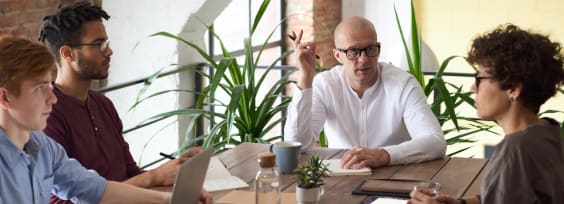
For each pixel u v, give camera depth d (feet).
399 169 8.92
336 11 24.22
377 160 8.96
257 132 13.12
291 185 8.25
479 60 6.31
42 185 6.91
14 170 6.42
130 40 15.75
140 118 15.99
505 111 6.33
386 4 23.41
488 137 22.66
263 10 12.83
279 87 13.33
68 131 8.45
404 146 9.23
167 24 15.56
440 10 22.53
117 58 15.85
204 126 16.71
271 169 7.29
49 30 8.63
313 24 23.06
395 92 10.37
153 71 15.72
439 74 12.87
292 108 10.19
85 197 7.46
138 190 7.54
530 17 21.66
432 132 9.77
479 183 8.30
